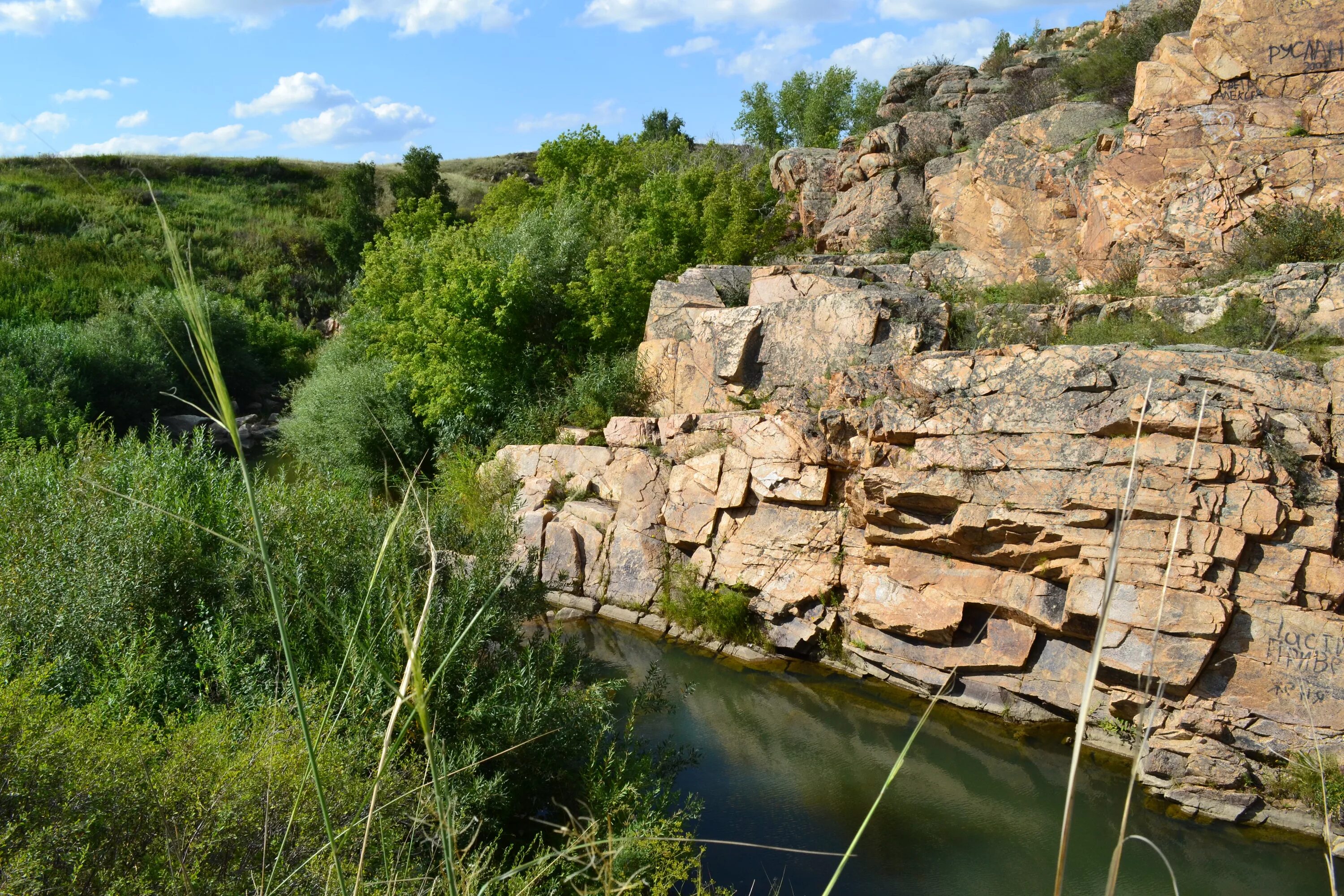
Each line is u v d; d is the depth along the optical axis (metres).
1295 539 8.86
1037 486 10.02
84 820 3.18
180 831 3.42
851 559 11.95
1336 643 8.45
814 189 24.30
